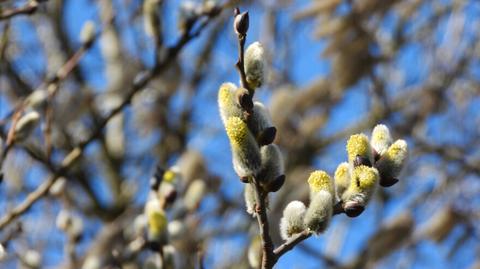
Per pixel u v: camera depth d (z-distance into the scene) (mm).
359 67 1211
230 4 912
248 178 577
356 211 564
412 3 1434
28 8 896
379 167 581
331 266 1408
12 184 1294
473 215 1367
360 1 1171
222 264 1332
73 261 982
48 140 911
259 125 576
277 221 1251
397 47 1475
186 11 912
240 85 585
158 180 776
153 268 738
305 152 1498
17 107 890
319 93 1371
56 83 940
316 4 1179
